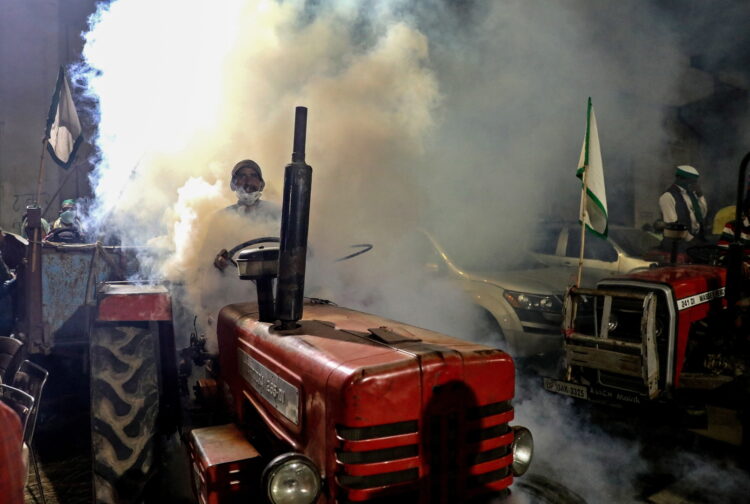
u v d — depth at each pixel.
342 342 1.96
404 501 1.73
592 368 4.17
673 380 3.87
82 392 4.39
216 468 1.99
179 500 2.92
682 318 3.91
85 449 3.72
